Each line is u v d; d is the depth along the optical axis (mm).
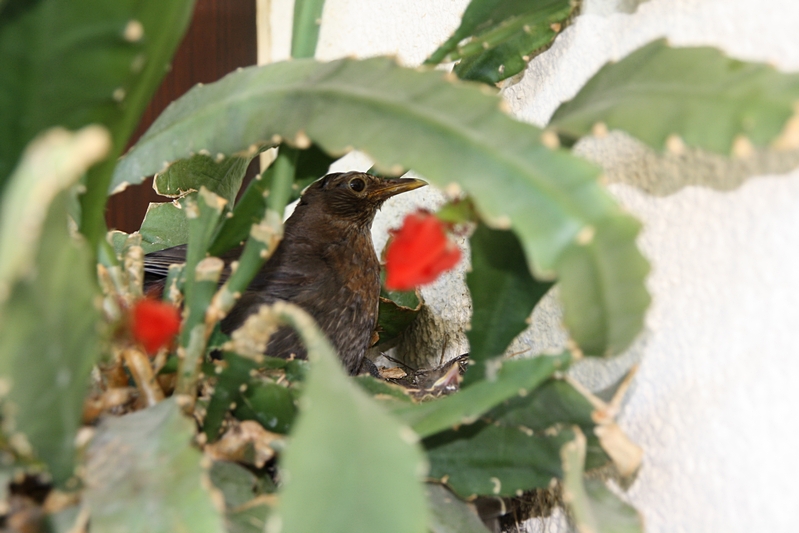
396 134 442
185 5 429
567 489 454
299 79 536
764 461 481
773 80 385
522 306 549
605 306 401
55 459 413
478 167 405
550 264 375
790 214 473
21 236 279
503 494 564
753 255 500
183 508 396
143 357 565
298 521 327
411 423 524
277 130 521
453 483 580
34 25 369
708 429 531
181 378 556
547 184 383
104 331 491
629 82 474
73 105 409
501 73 761
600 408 503
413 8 1108
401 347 1234
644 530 564
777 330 478
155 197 1761
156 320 465
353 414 352
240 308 1054
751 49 513
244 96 561
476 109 427
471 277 547
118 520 404
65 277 342
